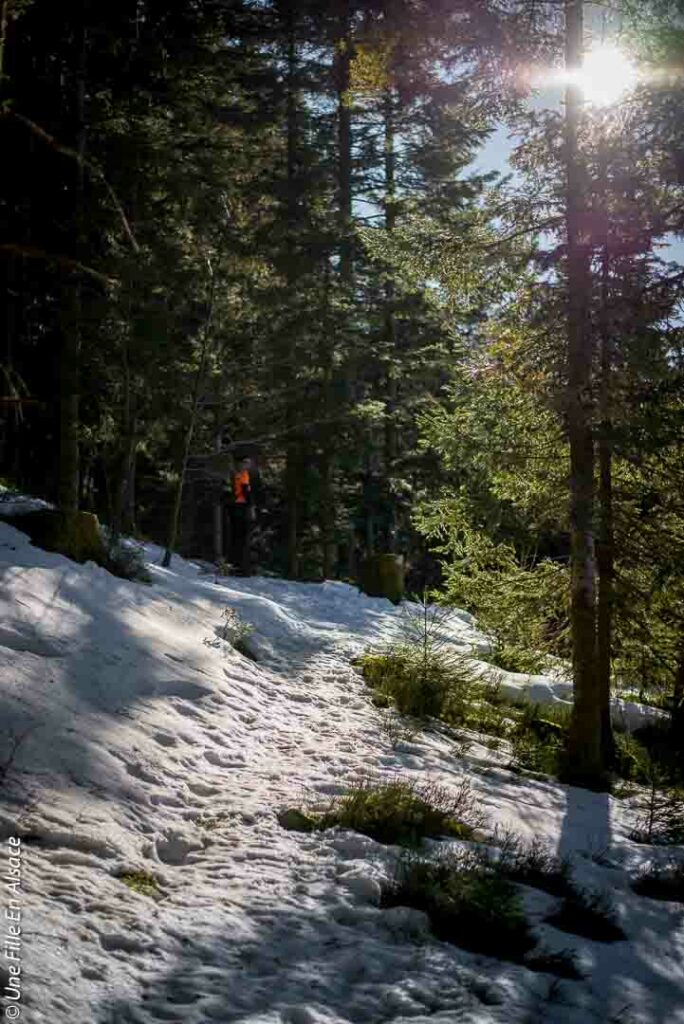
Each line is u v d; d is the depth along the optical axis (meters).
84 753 6.25
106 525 16.30
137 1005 3.75
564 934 5.41
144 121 18.53
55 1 15.74
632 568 11.60
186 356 16.02
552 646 12.23
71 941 4.03
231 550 25.33
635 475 11.71
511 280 10.58
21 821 5.06
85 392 16.56
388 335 24.05
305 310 20.95
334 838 6.17
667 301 9.77
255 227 22.11
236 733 8.15
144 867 5.14
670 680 12.34
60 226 15.73
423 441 11.64
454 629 15.98
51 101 16.58
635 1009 4.58
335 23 21.03
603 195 9.92
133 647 8.76
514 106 10.55
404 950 4.75
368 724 9.77
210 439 21.17
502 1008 4.25
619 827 8.45
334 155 24.78
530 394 10.78
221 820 6.18
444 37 10.43
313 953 4.55
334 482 23.45
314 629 13.41
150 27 19.34
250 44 23.78
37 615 8.30
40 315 17.70
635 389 9.98
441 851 6.29
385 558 17.75
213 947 4.40
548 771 10.16
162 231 17.70
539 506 11.38
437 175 24.36
